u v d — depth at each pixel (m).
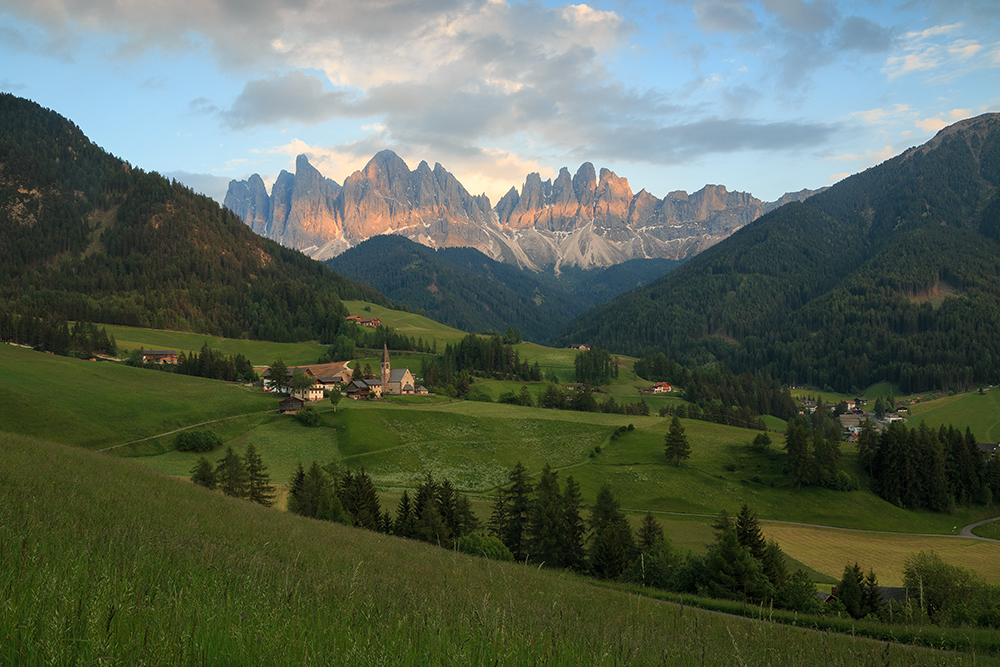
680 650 12.55
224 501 37.03
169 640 7.99
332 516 62.59
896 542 89.31
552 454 116.81
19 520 16.12
